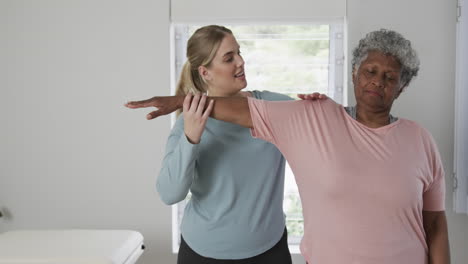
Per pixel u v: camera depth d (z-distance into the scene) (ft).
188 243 4.62
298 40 7.20
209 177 4.42
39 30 7.13
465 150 6.37
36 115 7.23
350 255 3.32
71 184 7.28
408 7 6.70
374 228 3.26
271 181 4.49
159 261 7.27
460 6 6.23
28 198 7.35
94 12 7.04
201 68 4.66
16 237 5.55
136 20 7.00
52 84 7.18
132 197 7.22
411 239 3.37
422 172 3.38
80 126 7.20
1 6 7.15
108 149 7.18
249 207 4.42
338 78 7.19
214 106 3.67
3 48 7.19
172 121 7.16
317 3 6.82
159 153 7.13
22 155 7.30
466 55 6.25
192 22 7.02
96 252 4.99
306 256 3.61
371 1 6.73
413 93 6.77
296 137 3.43
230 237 4.41
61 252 4.99
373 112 3.46
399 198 3.22
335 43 7.13
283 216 4.82
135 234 5.76
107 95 7.12
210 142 4.41
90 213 7.29
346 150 3.31
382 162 3.27
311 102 3.53
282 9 6.87
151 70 7.04
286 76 7.26
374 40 3.43
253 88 7.29
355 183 3.24
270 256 4.58
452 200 6.80
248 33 7.22
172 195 4.20
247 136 4.44
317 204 3.39
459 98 6.33
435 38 6.70
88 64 7.11
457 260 6.87
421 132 3.51
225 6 6.91
